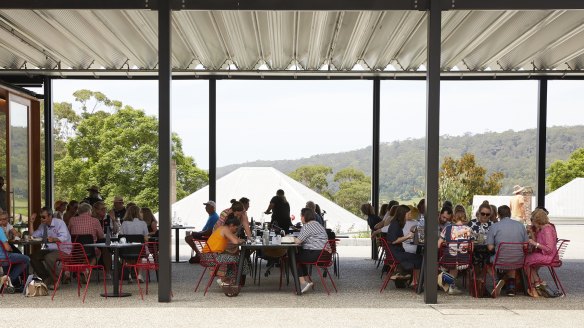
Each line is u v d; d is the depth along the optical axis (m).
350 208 34.22
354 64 12.98
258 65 13.03
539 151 13.26
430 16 7.69
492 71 12.96
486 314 7.18
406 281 9.20
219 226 9.07
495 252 8.34
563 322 6.75
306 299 8.18
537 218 8.46
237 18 9.93
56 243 8.83
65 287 9.21
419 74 13.02
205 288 9.06
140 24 10.02
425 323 6.68
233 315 7.09
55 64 12.66
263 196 19.12
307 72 12.91
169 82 7.77
